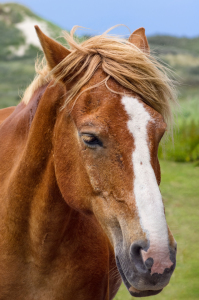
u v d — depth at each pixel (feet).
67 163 6.70
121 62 6.39
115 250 6.04
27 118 7.86
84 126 6.05
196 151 32.78
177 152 32.71
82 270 7.41
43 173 7.11
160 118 6.14
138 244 5.44
